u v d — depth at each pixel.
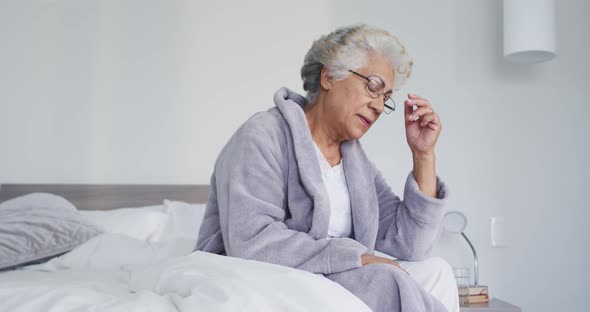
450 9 3.06
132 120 2.76
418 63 2.99
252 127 1.28
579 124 3.10
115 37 2.79
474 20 3.08
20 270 1.93
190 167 2.79
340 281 1.05
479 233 2.95
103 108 2.74
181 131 2.79
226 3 2.89
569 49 3.11
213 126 2.82
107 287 1.23
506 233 2.97
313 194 1.25
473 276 2.91
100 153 2.72
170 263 1.13
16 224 1.95
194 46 2.84
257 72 2.88
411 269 1.37
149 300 0.93
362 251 1.07
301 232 1.15
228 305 0.84
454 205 2.95
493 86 3.05
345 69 1.36
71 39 2.75
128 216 2.29
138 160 2.75
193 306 0.86
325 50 1.39
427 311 1.00
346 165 1.43
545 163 3.05
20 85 2.70
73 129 2.71
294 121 1.31
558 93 3.10
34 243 1.93
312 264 1.07
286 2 2.94
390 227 1.48
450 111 3.00
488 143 3.01
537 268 2.97
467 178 2.97
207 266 1.03
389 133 2.92
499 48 3.08
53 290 1.02
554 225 3.01
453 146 2.98
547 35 2.68
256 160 1.22
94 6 2.79
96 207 2.62
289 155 1.30
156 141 2.77
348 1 2.98
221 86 2.85
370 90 1.35
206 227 1.37
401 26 3.01
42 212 2.04
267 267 1.00
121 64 2.78
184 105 2.81
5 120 2.67
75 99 2.73
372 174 1.49
